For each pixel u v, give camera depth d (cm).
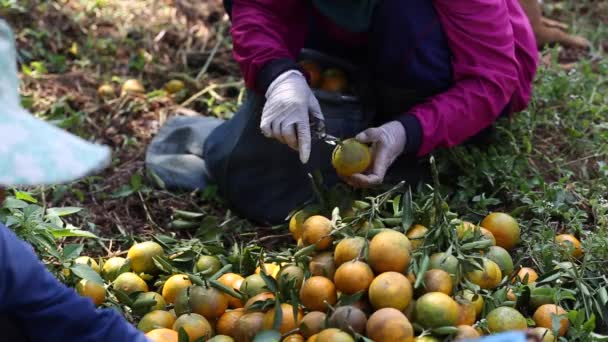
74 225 344
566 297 275
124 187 363
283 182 341
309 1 331
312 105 306
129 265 294
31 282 200
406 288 251
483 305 268
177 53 475
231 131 352
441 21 315
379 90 336
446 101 309
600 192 347
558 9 537
